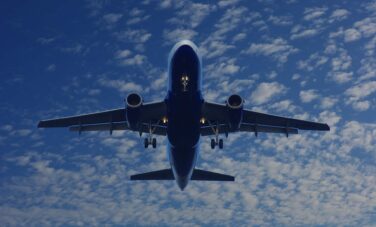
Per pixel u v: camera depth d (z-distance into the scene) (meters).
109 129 102.56
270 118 102.19
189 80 88.94
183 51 88.62
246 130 104.94
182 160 99.00
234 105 93.81
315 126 103.81
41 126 101.88
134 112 92.62
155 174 112.62
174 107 90.31
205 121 101.94
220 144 104.75
